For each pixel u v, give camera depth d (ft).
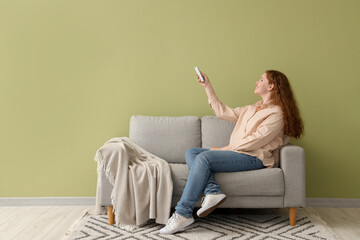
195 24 10.50
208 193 7.71
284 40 10.44
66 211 9.61
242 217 8.96
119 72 10.44
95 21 10.37
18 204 10.18
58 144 10.30
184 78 10.52
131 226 7.99
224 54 10.49
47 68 10.28
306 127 10.43
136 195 7.98
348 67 10.39
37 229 8.06
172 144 9.84
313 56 10.42
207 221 8.60
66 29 10.32
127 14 10.44
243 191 8.05
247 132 8.54
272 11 10.46
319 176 10.42
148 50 10.48
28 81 10.23
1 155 10.18
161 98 10.52
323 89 10.42
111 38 10.41
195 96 10.53
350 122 10.41
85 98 10.37
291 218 8.28
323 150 10.42
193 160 8.45
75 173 10.33
